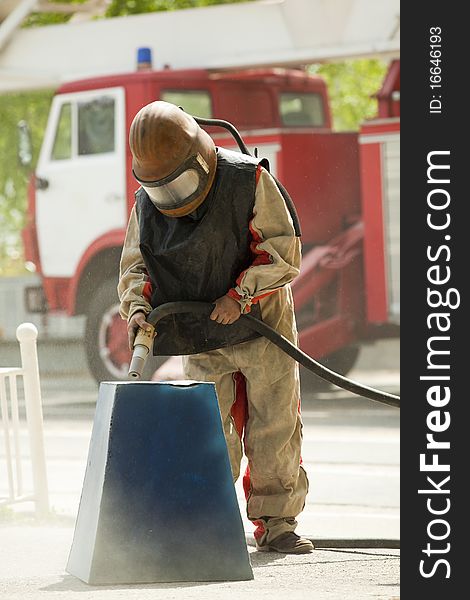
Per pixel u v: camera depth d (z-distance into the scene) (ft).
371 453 57.57
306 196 78.33
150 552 28.30
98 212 80.43
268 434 33.37
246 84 83.82
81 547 29.17
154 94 79.25
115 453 28.32
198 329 32.40
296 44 79.10
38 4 91.56
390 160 77.25
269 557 33.32
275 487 33.99
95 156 80.53
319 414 72.18
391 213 77.25
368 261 77.71
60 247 81.92
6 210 146.92
